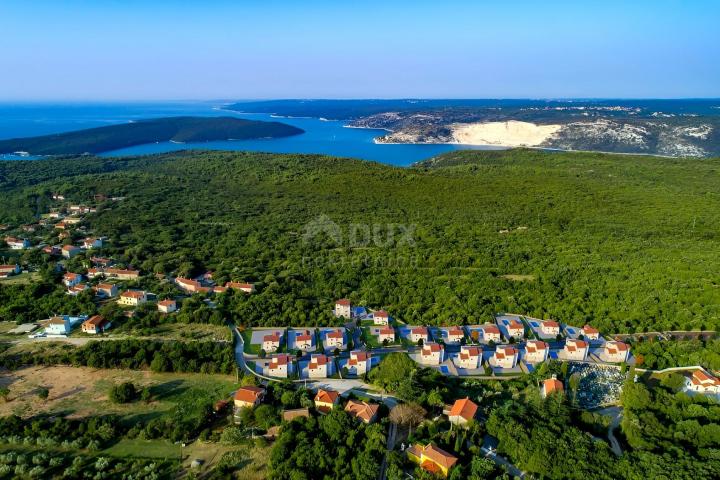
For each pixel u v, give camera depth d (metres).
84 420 106.94
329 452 94.00
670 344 138.12
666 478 84.38
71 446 98.50
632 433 98.62
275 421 103.75
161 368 126.38
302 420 103.19
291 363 129.25
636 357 135.38
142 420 107.94
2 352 133.12
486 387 122.62
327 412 109.31
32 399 115.00
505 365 133.25
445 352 140.38
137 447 99.00
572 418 107.06
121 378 124.31
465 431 99.12
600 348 142.50
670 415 105.19
